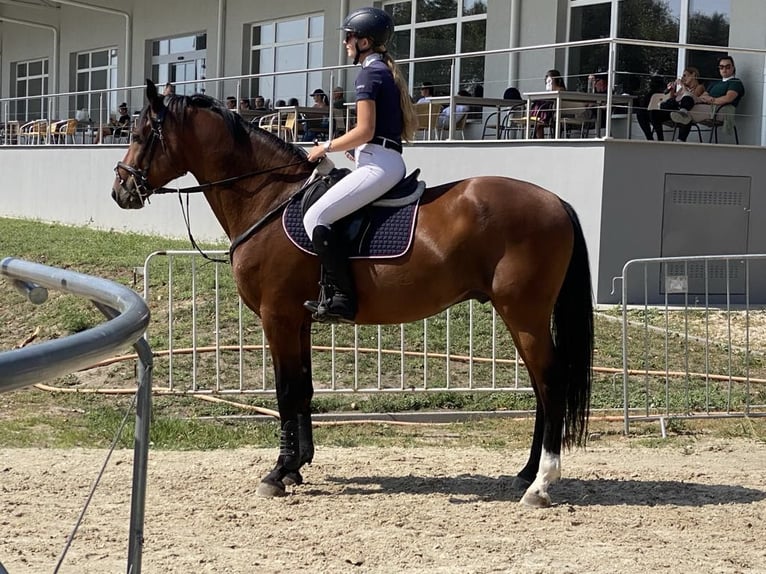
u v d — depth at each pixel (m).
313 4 21.73
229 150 6.17
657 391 9.48
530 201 5.70
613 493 6.21
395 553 4.99
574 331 5.78
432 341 10.70
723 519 5.65
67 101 22.58
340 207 5.75
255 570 4.74
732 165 13.45
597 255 12.85
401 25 20.38
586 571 4.75
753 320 12.06
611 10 16.52
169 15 25.70
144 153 6.34
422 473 6.70
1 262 3.49
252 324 11.27
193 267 8.98
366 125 5.74
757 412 8.62
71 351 1.94
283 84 17.12
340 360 10.18
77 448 7.38
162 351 10.30
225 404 8.89
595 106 13.04
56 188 22.70
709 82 13.53
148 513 5.66
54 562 4.83
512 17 17.75
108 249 16.73
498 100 14.24
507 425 8.57
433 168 14.97
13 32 32.25
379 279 5.76
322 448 7.53
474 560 4.89
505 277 5.62
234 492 6.13
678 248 13.26
